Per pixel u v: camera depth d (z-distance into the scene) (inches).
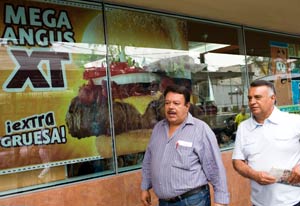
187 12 191.9
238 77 224.4
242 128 106.8
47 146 141.4
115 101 163.3
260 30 244.1
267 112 100.7
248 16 208.1
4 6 133.8
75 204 144.9
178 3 174.2
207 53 207.5
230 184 204.5
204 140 106.3
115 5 166.9
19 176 134.4
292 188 98.3
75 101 149.9
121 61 167.3
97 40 159.2
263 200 102.1
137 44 174.4
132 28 172.9
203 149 106.4
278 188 98.7
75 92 150.3
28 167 136.4
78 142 149.9
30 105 137.8
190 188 104.3
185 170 104.9
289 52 266.5
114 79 163.9
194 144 105.3
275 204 99.3
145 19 178.7
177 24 193.2
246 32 233.8
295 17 217.5
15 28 136.0
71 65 149.8
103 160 157.2
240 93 223.9
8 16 134.6
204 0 171.6
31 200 134.0
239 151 106.6
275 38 256.1
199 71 201.9
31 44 139.4
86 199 148.1
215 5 181.3
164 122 114.7
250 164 104.3
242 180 211.0
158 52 182.9
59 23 147.4
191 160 105.0
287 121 99.3
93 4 158.7
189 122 108.3
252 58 235.8
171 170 105.9
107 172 158.2
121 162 163.2
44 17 143.3
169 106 107.7
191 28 201.0
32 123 138.0
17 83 135.2
